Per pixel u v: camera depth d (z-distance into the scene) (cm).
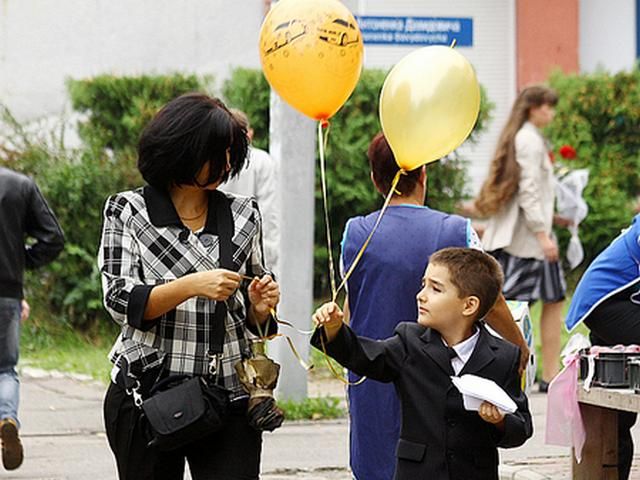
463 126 887
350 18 883
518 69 3322
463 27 2327
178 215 779
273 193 1617
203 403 751
